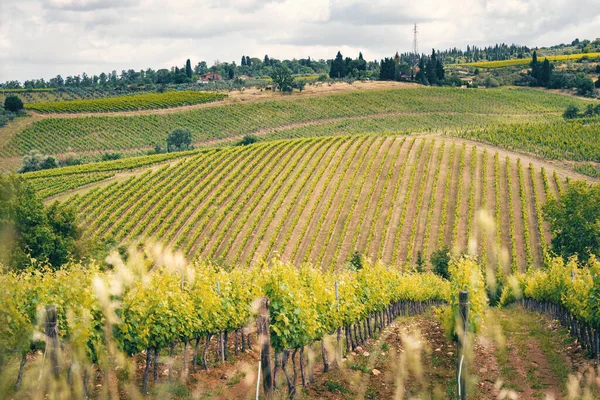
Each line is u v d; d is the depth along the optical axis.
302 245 49.94
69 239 34.38
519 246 48.69
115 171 71.81
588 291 14.44
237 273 17.03
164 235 51.19
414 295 27.17
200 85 167.12
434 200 56.59
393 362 14.49
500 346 15.77
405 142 76.38
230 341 17.88
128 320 11.84
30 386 10.73
